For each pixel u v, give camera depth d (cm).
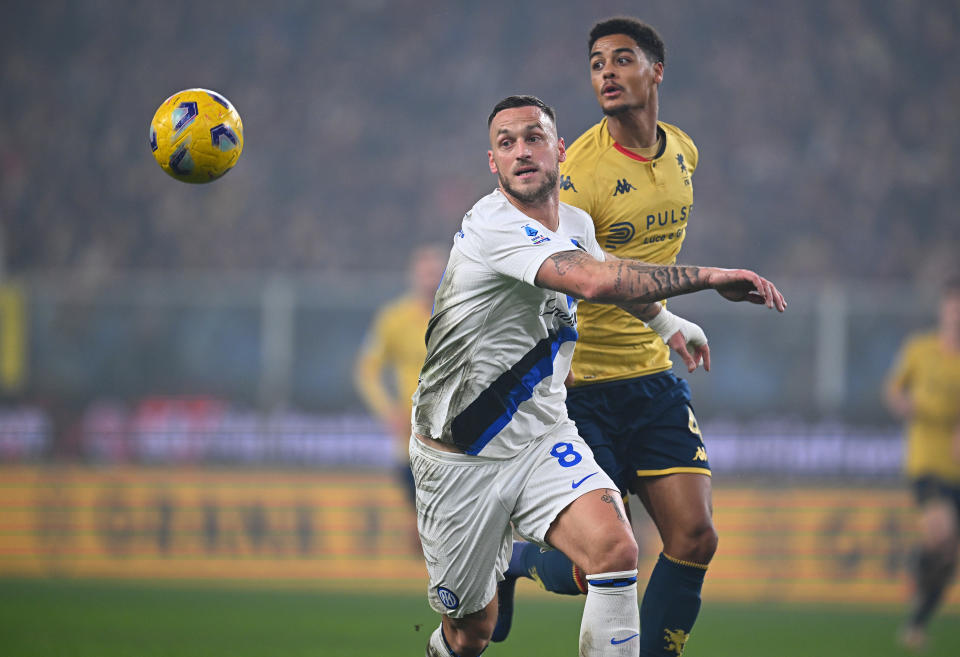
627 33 1542
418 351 3441
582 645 1305
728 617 3428
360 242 6712
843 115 6956
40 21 7494
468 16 7662
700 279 1149
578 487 1336
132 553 4225
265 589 3912
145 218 6712
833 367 4112
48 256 6600
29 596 3581
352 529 4156
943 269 6138
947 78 7069
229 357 4341
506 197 1354
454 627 1505
